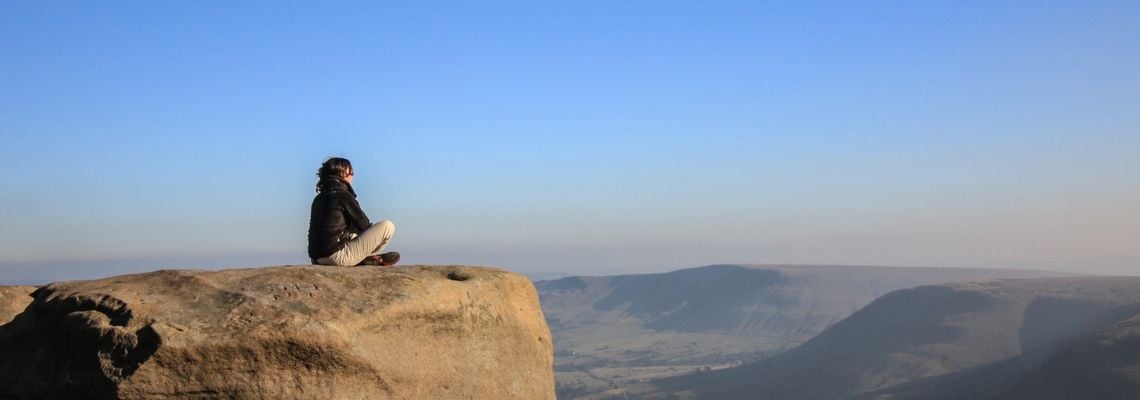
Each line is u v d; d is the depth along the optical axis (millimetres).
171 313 11727
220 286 12133
